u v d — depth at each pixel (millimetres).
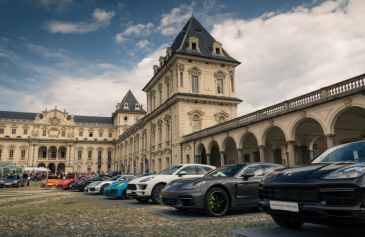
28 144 88500
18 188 31672
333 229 6055
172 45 46188
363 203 4078
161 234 5836
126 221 7641
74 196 18234
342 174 4426
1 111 92188
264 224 6793
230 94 40406
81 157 93938
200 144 32031
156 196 11727
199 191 8016
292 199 4941
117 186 15281
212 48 41469
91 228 6676
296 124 19000
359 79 14766
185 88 37656
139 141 55500
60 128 92312
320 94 17266
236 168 9219
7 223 7523
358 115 19438
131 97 99250
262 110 22203
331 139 16266
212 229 6258
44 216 8766
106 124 99562
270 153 30594
